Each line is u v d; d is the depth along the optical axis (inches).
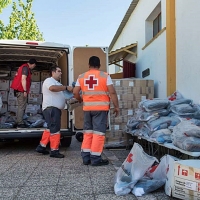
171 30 258.2
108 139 263.1
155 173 140.9
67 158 218.5
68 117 255.8
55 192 135.9
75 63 281.3
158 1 327.0
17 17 612.1
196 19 213.5
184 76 237.1
